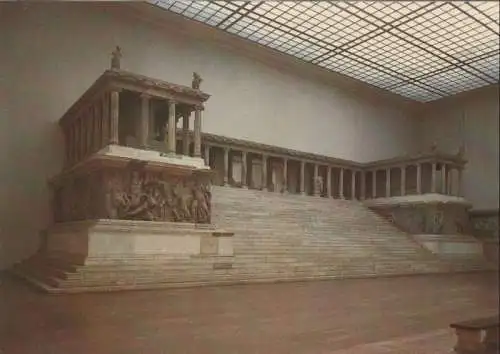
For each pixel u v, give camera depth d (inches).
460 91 1259.2
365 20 882.8
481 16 849.5
